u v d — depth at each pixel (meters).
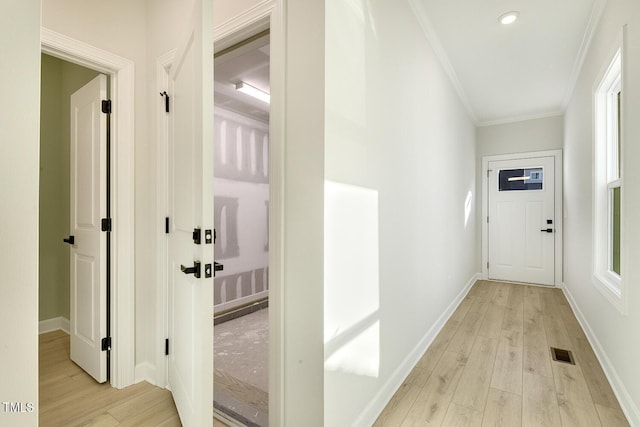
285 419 1.37
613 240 2.42
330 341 1.30
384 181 1.80
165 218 1.93
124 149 1.95
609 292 2.06
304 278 1.31
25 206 0.46
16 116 0.45
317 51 1.27
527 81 3.50
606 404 1.78
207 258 1.23
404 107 2.10
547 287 4.45
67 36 1.71
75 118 2.24
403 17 2.07
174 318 1.71
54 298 2.92
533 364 2.23
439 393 1.88
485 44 2.78
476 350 2.46
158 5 1.98
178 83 1.60
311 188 1.29
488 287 4.48
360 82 1.54
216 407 1.73
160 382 1.95
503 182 4.84
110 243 1.99
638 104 1.65
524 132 4.67
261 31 1.52
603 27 2.25
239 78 3.04
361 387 1.54
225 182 3.81
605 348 2.18
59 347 2.55
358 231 1.52
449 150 3.30
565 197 4.19
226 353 2.55
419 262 2.37
